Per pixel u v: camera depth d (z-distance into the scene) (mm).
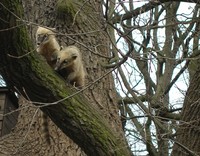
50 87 7027
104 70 10156
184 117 9188
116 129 9750
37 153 9469
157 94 13172
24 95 7102
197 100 8781
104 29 7199
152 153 9453
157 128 9352
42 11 10391
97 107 9703
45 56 8164
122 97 11453
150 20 7828
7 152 9570
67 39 10023
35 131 9703
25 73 6789
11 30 6520
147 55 9266
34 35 9156
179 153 9047
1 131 14297
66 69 8312
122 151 7867
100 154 7652
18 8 6664
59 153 9305
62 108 7242
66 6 10148
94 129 7613
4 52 6605
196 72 9438
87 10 10562
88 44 10164
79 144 7727
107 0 7445
